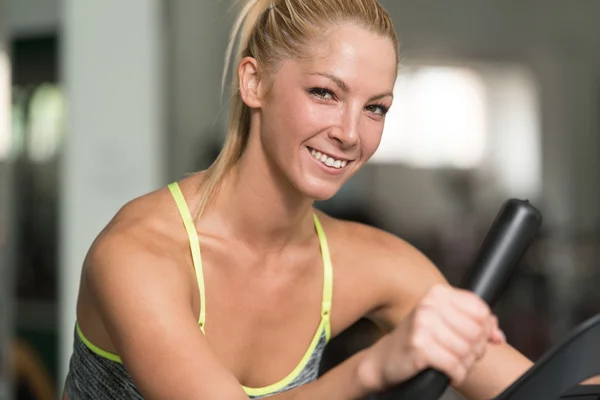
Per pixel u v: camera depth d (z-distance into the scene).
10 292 4.04
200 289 1.59
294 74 1.46
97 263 1.43
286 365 1.72
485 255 1.05
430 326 0.88
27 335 5.56
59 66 5.45
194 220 1.60
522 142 8.73
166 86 6.08
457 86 8.60
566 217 8.73
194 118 6.93
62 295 4.98
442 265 7.68
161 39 5.39
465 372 0.90
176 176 6.80
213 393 1.26
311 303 1.73
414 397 0.90
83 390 1.68
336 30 1.42
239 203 1.62
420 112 8.59
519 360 1.65
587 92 8.77
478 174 8.65
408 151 8.59
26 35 5.49
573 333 0.91
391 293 1.78
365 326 4.51
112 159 4.93
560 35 8.73
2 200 4.03
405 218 8.46
